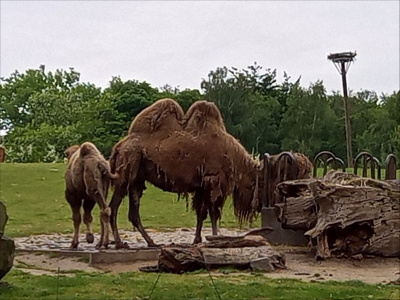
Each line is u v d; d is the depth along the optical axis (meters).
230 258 10.68
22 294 8.41
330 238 12.09
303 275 10.38
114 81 54.25
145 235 13.73
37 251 12.73
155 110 13.64
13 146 50.88
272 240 14.20
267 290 8.73
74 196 13.18
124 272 10.64
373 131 49.59
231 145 13.76
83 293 8.53
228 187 13.59
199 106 13.70
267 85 58.72
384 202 11.91
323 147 51.34
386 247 11.86
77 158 12.79
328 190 11.88
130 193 13.73
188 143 13.41
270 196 14.29
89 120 49.88
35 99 56.00
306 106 51.66
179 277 9.85
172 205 24.06
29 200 24.53
